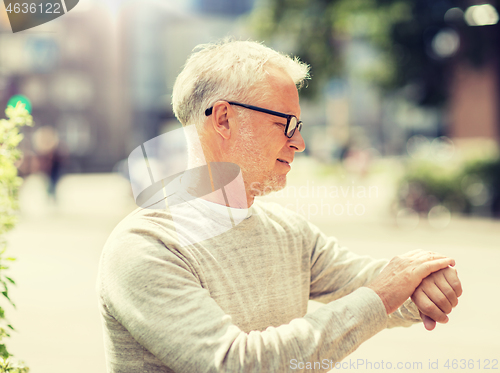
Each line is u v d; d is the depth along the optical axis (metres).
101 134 31.19
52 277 7.05
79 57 30.03
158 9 30.25
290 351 1.05
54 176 15.39
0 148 1.80
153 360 1.16
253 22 13.38
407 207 11.59
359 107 30.70
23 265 7.83
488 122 16.16
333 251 1.57
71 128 30.91
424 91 13.68
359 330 1.11
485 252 8.41
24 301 5.91
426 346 4.36
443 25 12.59
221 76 1.35
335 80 13.98
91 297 6.08
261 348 1.05
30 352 4.37
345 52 13.79
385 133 30.95
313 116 28.98
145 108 31.00
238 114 1.34
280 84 1.36
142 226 1.19
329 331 1.08
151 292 1.10
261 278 1.32
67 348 4.47
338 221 11.16
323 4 12.84
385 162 18.73
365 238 9.67
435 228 11.16
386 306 1.16
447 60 13.07
